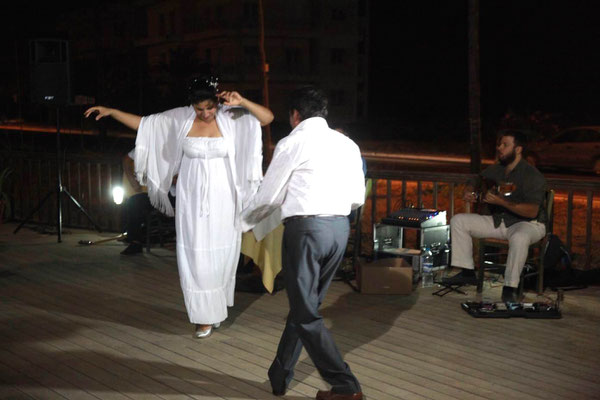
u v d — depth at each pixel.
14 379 4.00
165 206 4.90
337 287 6.06
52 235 8.23
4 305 5.44
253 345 4.60
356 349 4.53
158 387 3.91
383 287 5.81
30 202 9.71
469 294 5.86
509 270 5.50
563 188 6.27
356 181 3.65
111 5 27.58
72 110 31.78
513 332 4.88
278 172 3.54
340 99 45.88
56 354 4.40
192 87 4.47
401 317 5.21
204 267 4.61
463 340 4.71
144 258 7.07
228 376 4.08
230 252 4.75
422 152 27.64
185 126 4.65
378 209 12.66
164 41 45.72
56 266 6.71
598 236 10.33
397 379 4.04
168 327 4.95
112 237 8.05
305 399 3.78
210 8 44.22
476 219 5.88
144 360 4.31
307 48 44.62
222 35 42.47
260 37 19.94
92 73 26.78
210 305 4.66
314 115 3.62
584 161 18.02
